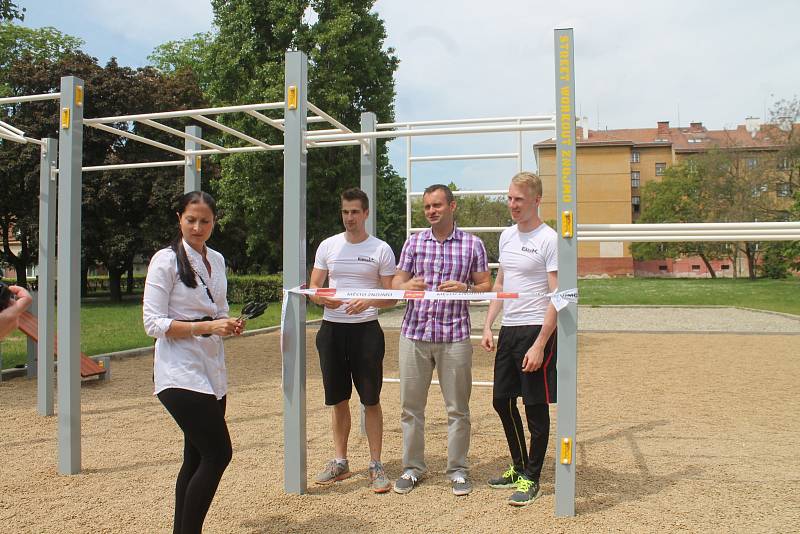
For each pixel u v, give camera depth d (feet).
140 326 46.29
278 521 10.35
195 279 9.08
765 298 75.77
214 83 60.29
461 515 10.59
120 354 30.96
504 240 11.89
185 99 77.82
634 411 19.08
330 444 15.31
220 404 8.98
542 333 10.77
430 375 12.07
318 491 11.84
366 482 12.35
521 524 10.17
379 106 60.90
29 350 25.03
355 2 59.36
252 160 57.31
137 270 165.48
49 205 19.06
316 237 60.70
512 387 11.54
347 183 59.52
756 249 126.82
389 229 97.35
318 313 59.67
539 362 10.76
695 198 136.77
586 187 182.39
